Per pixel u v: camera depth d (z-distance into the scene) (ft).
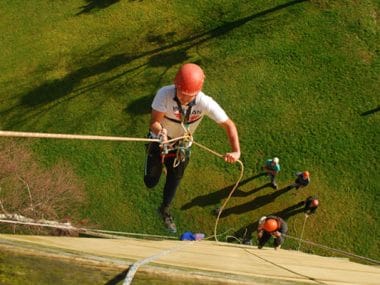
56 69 54.39
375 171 44.65
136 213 46.39
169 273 7.45
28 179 43.14
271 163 44.47
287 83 49.26
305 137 46.85
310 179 45.19
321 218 44.11
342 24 50.88
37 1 59.31
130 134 49.65
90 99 51.98
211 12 54.24
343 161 45.47
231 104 49.29
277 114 48.16
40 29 57.36
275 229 29.96
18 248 7.07
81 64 54.19
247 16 53.21
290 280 8.75
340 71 48.96
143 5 56.34
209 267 8.89
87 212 46.91
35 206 40.81
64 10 58.08
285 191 45.27
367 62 48.88
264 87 49.44
